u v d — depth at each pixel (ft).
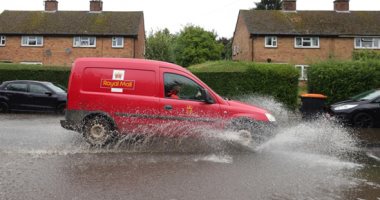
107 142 28.94
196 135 28.84
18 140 31.45
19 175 20.76
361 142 33.91
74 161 24.20
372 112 44.37
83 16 122.72
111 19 121.60
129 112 28.66
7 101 55.36
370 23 116.78
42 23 119.44
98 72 28.99
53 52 117.50
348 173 23.09
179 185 19.65
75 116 28.76
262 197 18.03
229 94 66.49
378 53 100.37
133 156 26.03
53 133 35.45
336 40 114.21
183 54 160.56
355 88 60.39
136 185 19.44
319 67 61.57
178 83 29.09
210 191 18.76
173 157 26.00
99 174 21.31
